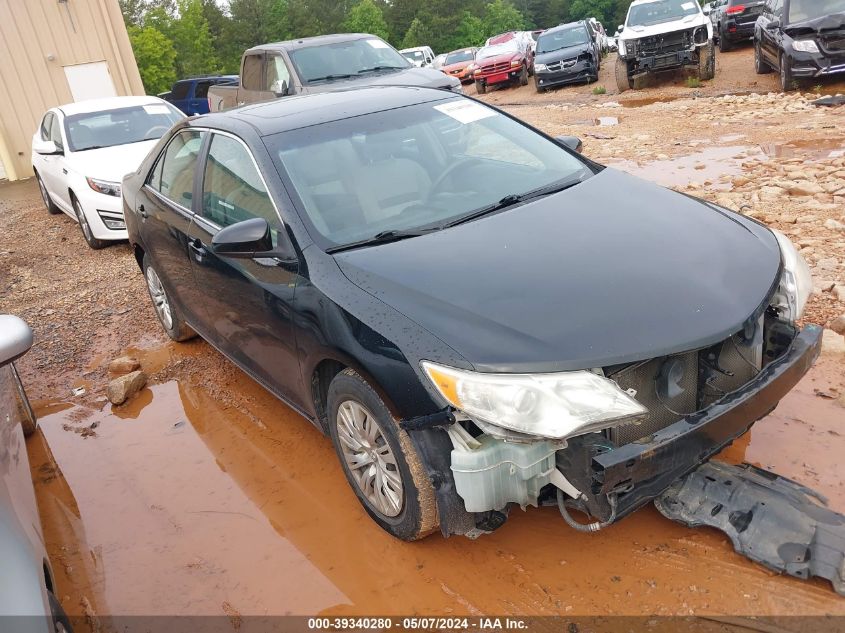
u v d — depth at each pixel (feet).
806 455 10.18
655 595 8.29
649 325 8.05
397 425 8.71
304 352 10.27
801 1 39.47
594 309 8.25
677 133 32.89
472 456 7.85
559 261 9.20
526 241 9.77
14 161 57.77
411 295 8.88
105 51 60.29
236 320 12.49
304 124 12.28
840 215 18.61
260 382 12.94
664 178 25.09
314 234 10.38
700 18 48.19
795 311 9.52
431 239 10.16
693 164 26.55
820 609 7.80
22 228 35.53
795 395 11.68
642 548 9.02
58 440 14.10
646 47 48.73
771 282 9.10
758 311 8.60
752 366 9.21
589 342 7.84
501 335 8.00
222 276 12.35
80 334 19.44
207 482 11.98
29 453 13.74
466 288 8.82
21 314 21.48
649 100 46.57
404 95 13.67
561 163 12.65
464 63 86.33
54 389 16.38
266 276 10.89
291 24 252.83
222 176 12.75
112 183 26.71
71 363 17.69
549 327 8.04
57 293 23.24
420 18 249.55
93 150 29.25
